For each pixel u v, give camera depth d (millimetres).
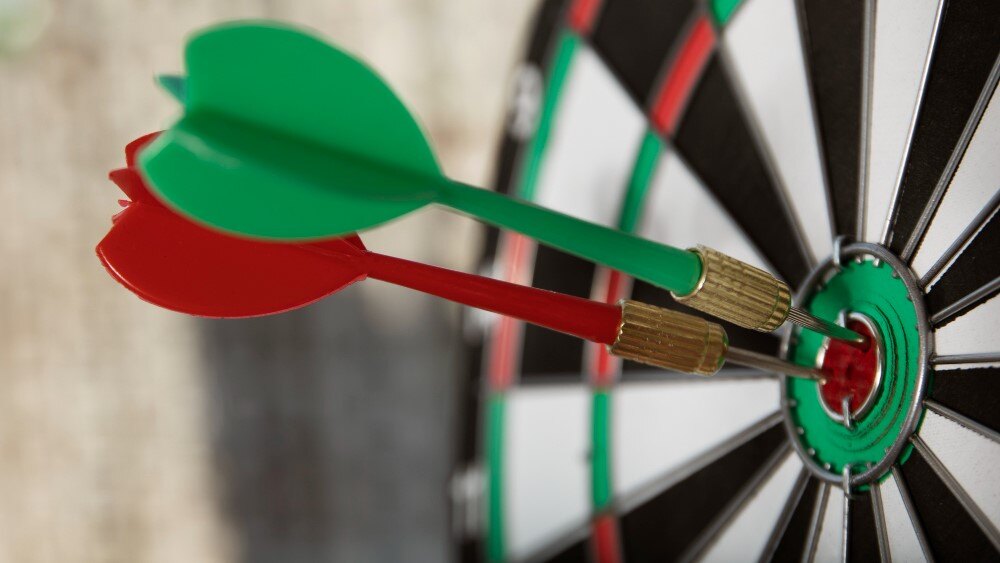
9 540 464
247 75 168
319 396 397
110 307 431
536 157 300
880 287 214
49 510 457
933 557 208
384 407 384
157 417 430
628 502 272
